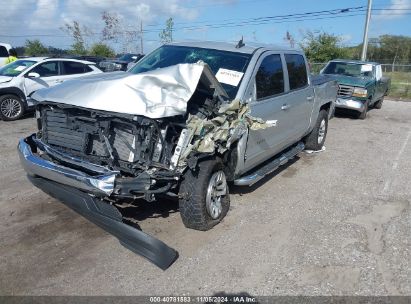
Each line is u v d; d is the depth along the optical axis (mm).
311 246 4398
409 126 12367
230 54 5379
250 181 5246
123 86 3980
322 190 6176
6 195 5348
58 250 4027
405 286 3744
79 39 38531
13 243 4121
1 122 10562
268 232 4656
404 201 5871
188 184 4227
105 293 3422
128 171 3922
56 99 4203
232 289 3566
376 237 4691
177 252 4086
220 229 4641
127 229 3736
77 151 4148
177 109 3906
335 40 33469
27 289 3418
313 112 7434
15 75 10945
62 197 4070
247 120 4602
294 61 6590
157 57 5699
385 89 15992
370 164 7750
